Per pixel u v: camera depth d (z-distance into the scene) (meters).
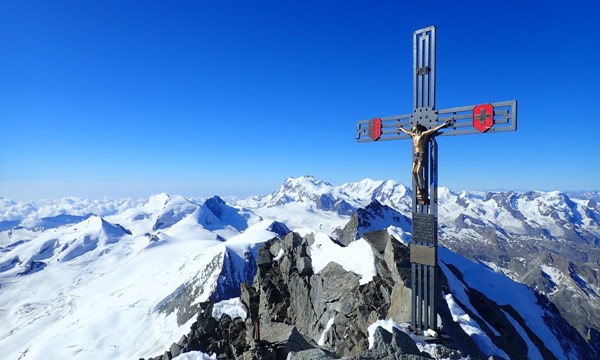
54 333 190.00
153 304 191.00
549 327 49.03
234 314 34.75
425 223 16.48
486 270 62.38
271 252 37.41
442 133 15.70
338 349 20.94
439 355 14.55
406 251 24.17
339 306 25.59
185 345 31.09
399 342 13.46
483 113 14.44
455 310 23.30
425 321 16.59
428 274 16.64
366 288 24.50
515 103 13.68
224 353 27.86
